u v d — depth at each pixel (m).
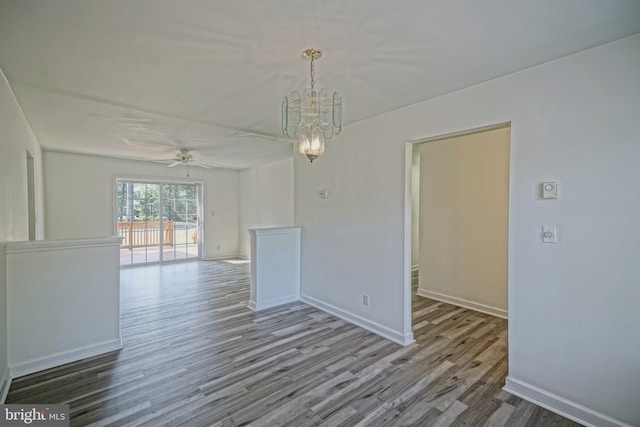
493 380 2.44
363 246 3.47
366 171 3.43
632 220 1.83
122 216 6.70
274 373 2.52
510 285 2.31
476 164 4.15
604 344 1.93
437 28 1.73
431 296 4.67
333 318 3.74
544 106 2.14
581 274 2.00
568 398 2.05
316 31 1.77
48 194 5.61
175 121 3.58
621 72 1.85
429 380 2.44
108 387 2.31
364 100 2.85
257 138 4.48
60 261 2.65
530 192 2.21
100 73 2.33
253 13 1.60
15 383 2.35
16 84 2.52
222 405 2.12
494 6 1.54
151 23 1.69
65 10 1.57
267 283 4.14
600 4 1.52
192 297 4.59
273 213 6.97
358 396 2.23
